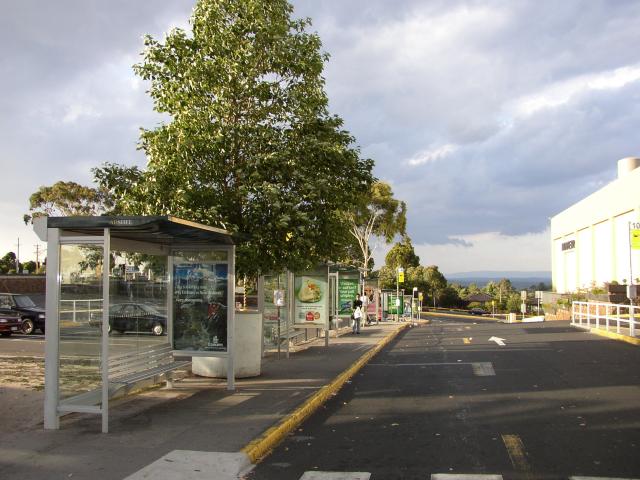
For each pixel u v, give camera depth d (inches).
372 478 255.8
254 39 508.7
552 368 571.2
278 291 649.0
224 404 393.1
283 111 522.6
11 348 767.1
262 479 256.7
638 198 1475.1
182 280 451.8
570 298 1649.9
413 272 3021.7
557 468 262.8
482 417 368.2
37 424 336.2
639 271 1483.8
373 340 916.6
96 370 345.7
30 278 1942.7
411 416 376.2
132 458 274.1
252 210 488.1
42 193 1820.9
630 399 415.2
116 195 514.6
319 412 392.2
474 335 1016.2
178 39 501.4
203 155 485.7
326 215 517.3
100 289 352.5
